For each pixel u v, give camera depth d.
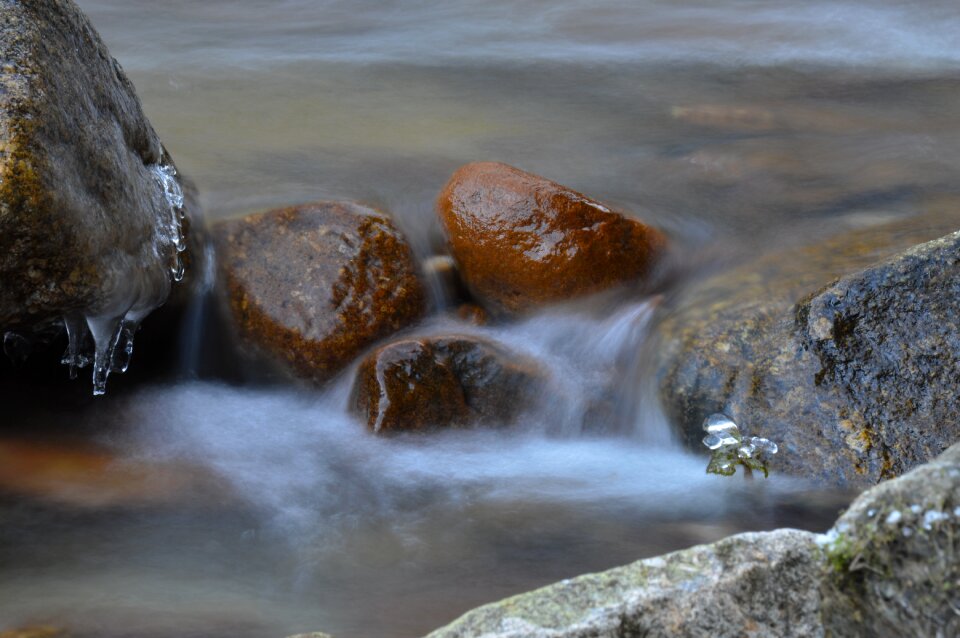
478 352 4.31
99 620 3.03
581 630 2.04
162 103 8.33
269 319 4.70
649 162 7.04
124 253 4.20
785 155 7.04
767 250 5.20
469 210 4.79
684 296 4.70
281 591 3.25
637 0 11.66
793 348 4.09
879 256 4.89
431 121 8.07
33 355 4.63
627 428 4.43
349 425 4.37
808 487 3.80
